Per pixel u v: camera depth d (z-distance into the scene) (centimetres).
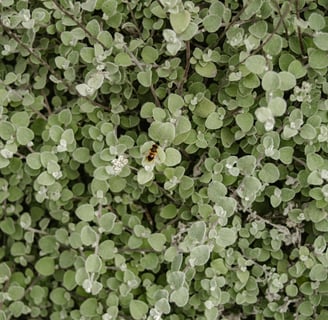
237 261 72
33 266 80
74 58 72
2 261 80
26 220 76
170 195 73
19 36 75
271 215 74
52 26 74
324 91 70
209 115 70
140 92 74
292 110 69
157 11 68
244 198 69
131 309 71
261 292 75
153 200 75
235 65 69
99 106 73
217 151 72
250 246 74
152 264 73
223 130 72
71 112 74
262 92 72
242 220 74
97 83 68
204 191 71
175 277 66
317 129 69
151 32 74
